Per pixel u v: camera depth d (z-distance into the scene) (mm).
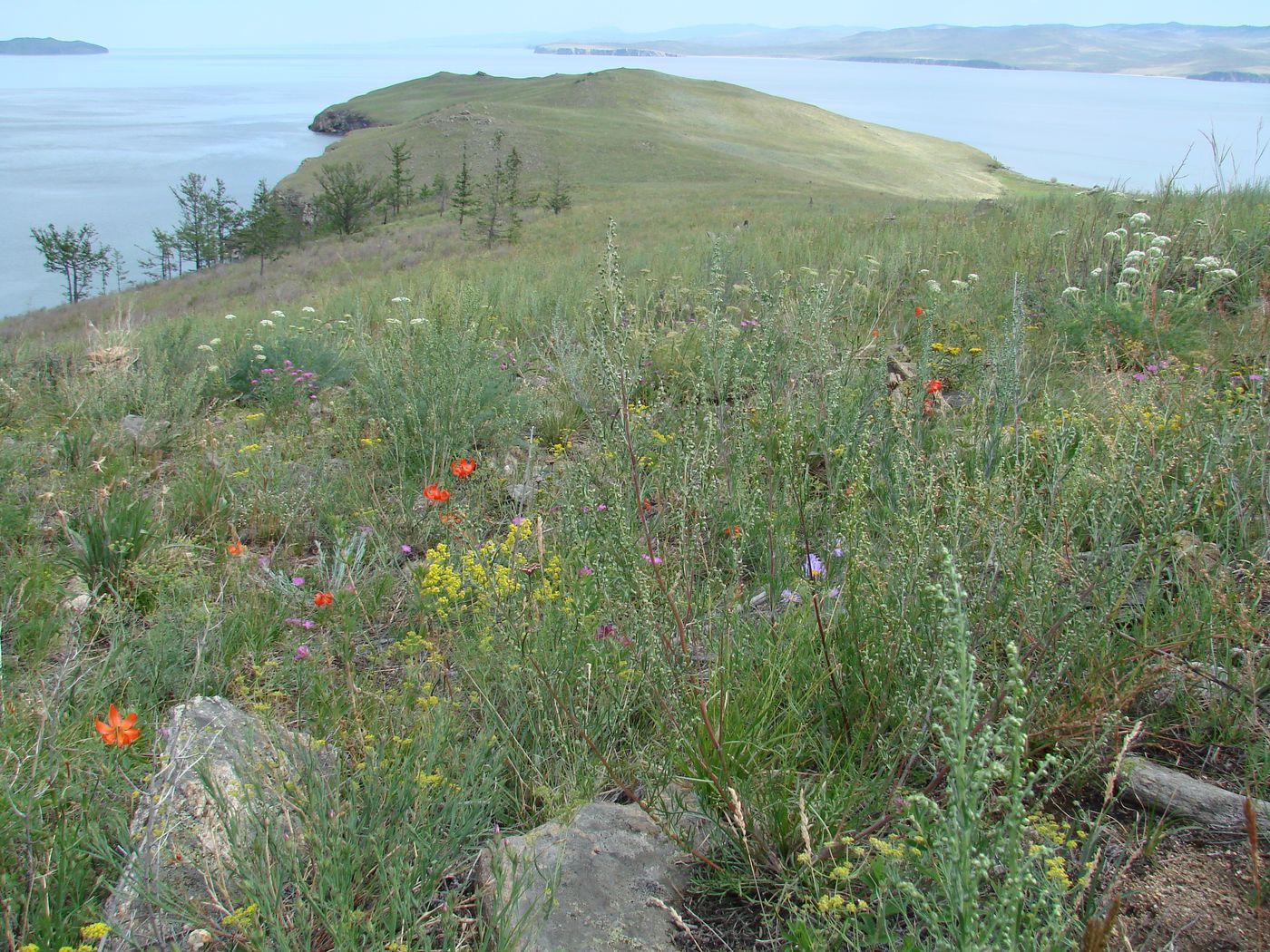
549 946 1914
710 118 122625
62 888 1986
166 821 2148
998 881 1870
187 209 76125
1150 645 2510
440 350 5320
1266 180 11273
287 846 2020
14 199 121812
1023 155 184750
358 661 3164
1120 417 3424
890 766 2164
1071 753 2258
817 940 1745
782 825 2090
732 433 3742
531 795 2426
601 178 80625
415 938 1933
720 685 2344
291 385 6254
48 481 5043
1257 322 5680
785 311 5660
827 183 76812
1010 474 3223
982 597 2463
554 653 2703
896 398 4230
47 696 2756
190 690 2896
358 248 50969
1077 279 7117
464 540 3768
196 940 1951
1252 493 3277
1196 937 1792
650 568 2709
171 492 4645
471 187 67375
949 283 7684
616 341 2738
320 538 4242
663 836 2213
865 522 3111
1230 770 2307
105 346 7254
